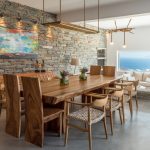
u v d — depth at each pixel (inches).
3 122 152.6
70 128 141.1
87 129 111.6
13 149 111.3
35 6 220.8
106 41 394.9
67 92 118.5
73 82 161.5
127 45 375.6
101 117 117.9
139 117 167.2
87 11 235.8
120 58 386.6
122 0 201.9
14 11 204.4
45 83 154.6
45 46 243.4
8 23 198.1
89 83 155.8
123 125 149.1
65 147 114.3
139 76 331.3
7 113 133.5
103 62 386.3
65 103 121.5
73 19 247.0
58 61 265.4
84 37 318.0
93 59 350.0
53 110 124.5
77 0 199.5
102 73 226.5
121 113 160.6
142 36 357.4
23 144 117.8
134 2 205.6
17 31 207.3
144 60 359.9
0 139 124.3
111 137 128.1
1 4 191.3
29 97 117.5
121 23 314.0
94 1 204.2
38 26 232.8
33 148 112.8
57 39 261.1
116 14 217.8
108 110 138.4
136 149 112.3
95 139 125.0
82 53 315.9
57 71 264.5
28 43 220.1
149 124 151.0
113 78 188.9
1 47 191.5
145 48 356.5
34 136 117.6
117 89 143.4
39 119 114.2
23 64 215.9
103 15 225.9
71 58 277.6
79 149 111.9
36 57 231.3
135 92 184.2
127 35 373.7
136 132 136.0
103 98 113.7
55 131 134.7
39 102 112.3
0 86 165.9
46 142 120.2
